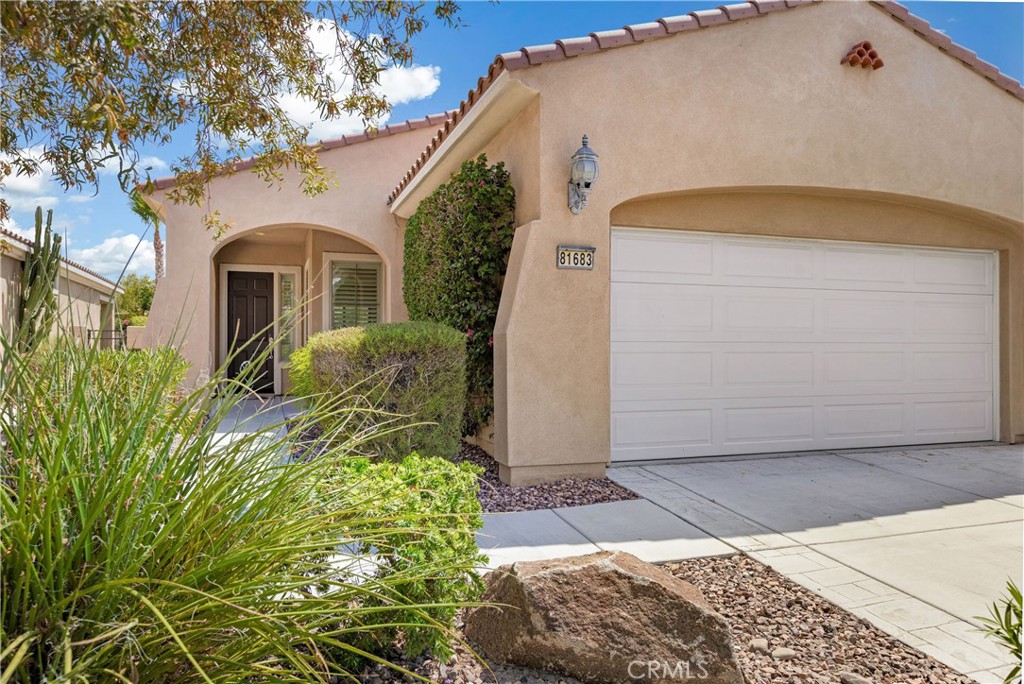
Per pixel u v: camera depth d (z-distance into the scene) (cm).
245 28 488
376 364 586
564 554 435
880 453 812
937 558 440
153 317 1053
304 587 210
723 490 614
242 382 233
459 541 279
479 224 706
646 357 741
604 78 658
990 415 902
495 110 686
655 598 286
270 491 218
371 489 266
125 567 179
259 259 1424
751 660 303
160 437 199
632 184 668
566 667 275
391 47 504
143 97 457
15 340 221
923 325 870
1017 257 895
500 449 643
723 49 705
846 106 756
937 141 802
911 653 313
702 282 763
